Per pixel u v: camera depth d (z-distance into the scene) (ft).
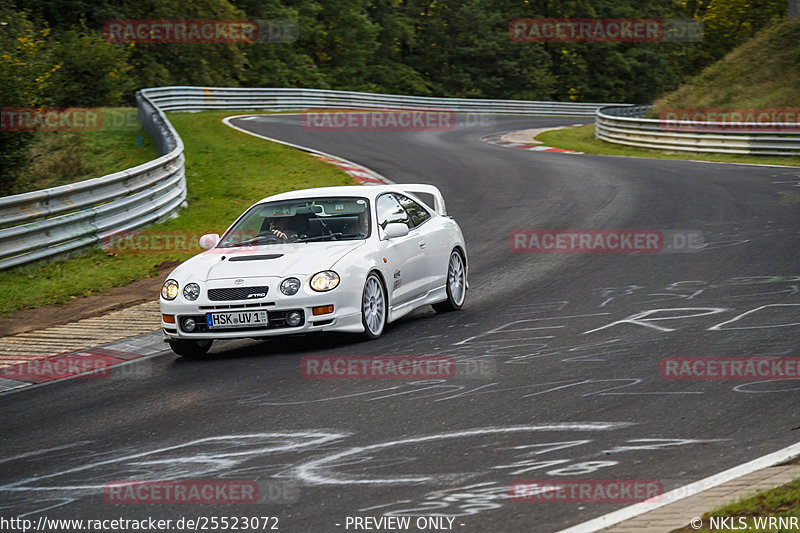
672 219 78.28
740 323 41.83
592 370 35.17
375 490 24.07
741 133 134.72
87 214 69.82
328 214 46.83
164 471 26.66
